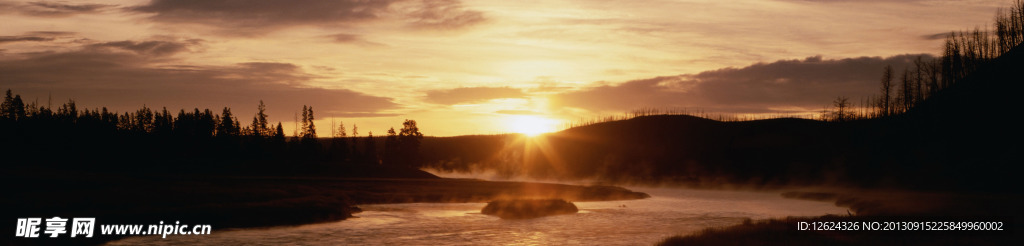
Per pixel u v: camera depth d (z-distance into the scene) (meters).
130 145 160.50
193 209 53.97
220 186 83.31
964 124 105.94
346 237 48.06
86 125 158.25
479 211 70.06
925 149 110.38
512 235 49.53
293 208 57.78
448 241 46.47
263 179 107.56
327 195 79.62
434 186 106.06
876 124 139.25
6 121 149.88
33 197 59.00
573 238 48.03
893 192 90.38
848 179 126.62
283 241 45.75
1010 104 100.75
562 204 69.56
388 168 151.12
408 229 52.94
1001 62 113.00
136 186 77.56
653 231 52.38
